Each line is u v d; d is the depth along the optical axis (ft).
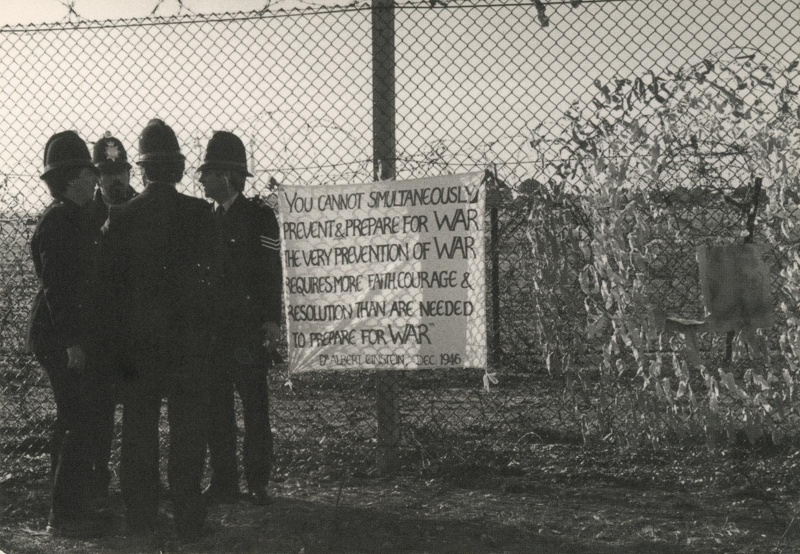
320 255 18.31
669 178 16.61
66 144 16.10
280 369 23.13
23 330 23.73
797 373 16.34
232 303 17.02
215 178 17.06
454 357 17.69
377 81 18.37
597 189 16.85
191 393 15.05
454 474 18.97
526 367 21.99
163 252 14.99
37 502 18.04
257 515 16.75
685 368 16.71
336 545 14.87
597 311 16.96
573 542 14.83
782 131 16.05
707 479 18.06
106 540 15.60
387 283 18.01
